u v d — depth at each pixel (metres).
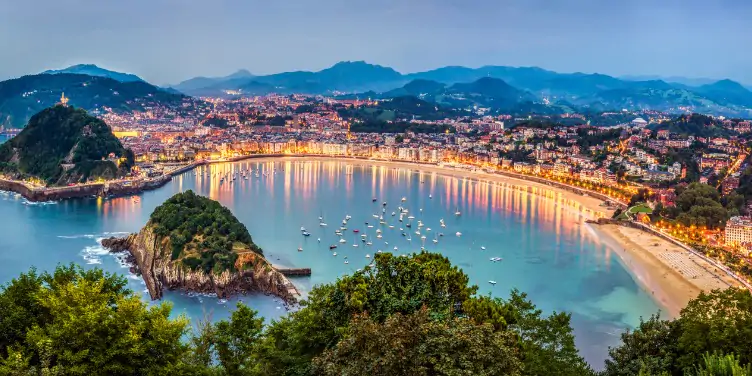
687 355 83.69
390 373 61.12
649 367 82.81
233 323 83.81
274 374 82.94
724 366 73.88
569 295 196.75
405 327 65.62
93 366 66.00
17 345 68.38
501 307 89.31
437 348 64.25
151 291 195.00
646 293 199.12
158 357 71.50
